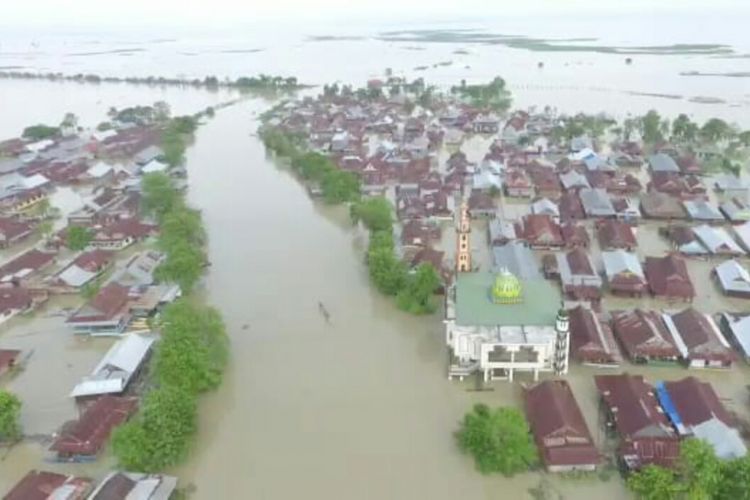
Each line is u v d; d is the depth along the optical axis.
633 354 125.00
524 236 179.00
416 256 164.75
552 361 122.06
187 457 104.62
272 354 133.75
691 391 109.50
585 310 135.25
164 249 166.88
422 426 111.25
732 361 123.94
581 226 183.62
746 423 108.38
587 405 114.38
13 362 131.50
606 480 97.56
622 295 151.50
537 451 101.69
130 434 98.81
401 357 132.00
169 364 115.94
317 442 108.12
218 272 171.50
